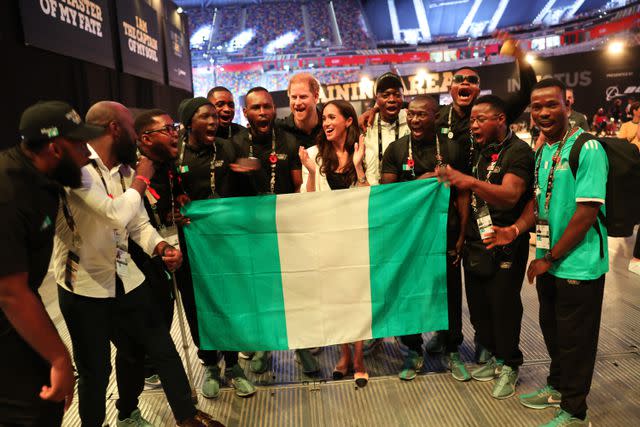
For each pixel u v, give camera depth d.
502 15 34.09
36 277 1.62
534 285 4.44
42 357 1.59
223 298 2.74
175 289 2.76
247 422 2.60
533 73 2.92
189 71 15.62
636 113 6.44
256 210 2.65
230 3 35.53
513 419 2.52
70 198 1.94
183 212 2.68
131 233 2.34
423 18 34.84
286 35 34.34
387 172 2.92
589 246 2.22
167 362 2.29
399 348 3.40
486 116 2.54
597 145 2.15
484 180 2.66
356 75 27.84
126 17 9.80
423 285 2.74
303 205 2.65
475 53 26.06
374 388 2.87
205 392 2.85
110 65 8.57
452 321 2.93
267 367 3.20
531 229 2.67
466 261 2.80
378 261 2.71
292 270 2.70
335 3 35.53
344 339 2.76
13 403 1.56
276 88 29.02
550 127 2.29
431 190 2.64
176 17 14.15
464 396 2.75
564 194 2.27
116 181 2.24
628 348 3.19
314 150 2.96
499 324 2.72
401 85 3.19
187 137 2.78
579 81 14.09
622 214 2.17
